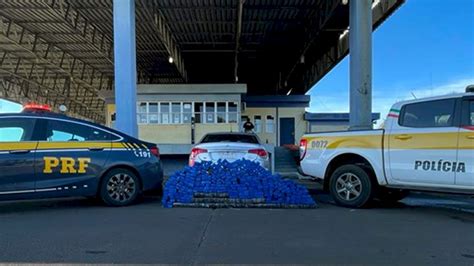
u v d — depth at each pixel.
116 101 11.67
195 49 23.00
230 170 8.14
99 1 15.58
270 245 5.08
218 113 20.28
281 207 7.70
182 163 17.55
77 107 42.50
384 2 15.87
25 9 16.17
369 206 7.83
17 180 7.08
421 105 7.23
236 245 5.07
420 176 7.08
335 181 8.02
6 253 4.71
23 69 26.98
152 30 18.84
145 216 6.82
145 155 8.17
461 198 9.19
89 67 26.67
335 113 29.53
